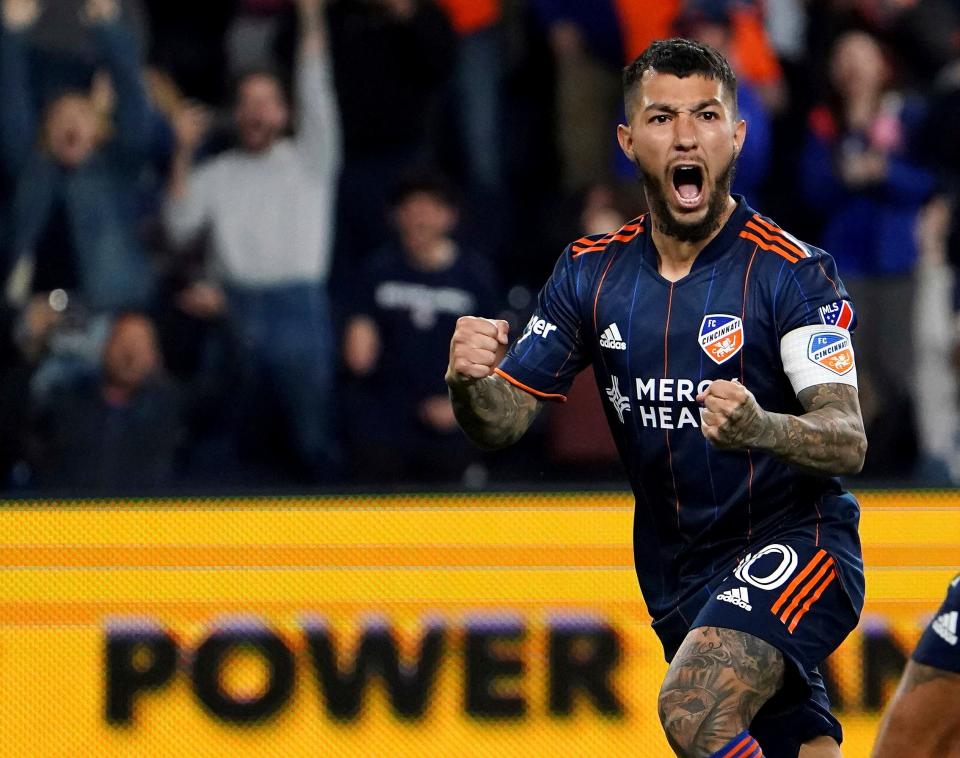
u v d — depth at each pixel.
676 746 8.87
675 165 9.07
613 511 13.29
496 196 21.41
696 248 9.38
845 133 19.31
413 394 17.52
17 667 13.06
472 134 21.42
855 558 9.58
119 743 13.04
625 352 9.48
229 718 13.10
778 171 20.67
